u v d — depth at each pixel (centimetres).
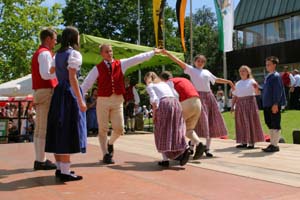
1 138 973
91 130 1088
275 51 2414
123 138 918
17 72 2489
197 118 556
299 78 1612
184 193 373
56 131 410
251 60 2562
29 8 2541
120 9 3412
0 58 2469
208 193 373
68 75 421
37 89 478
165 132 501
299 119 1254
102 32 3409
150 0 3416
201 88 602
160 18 1483
